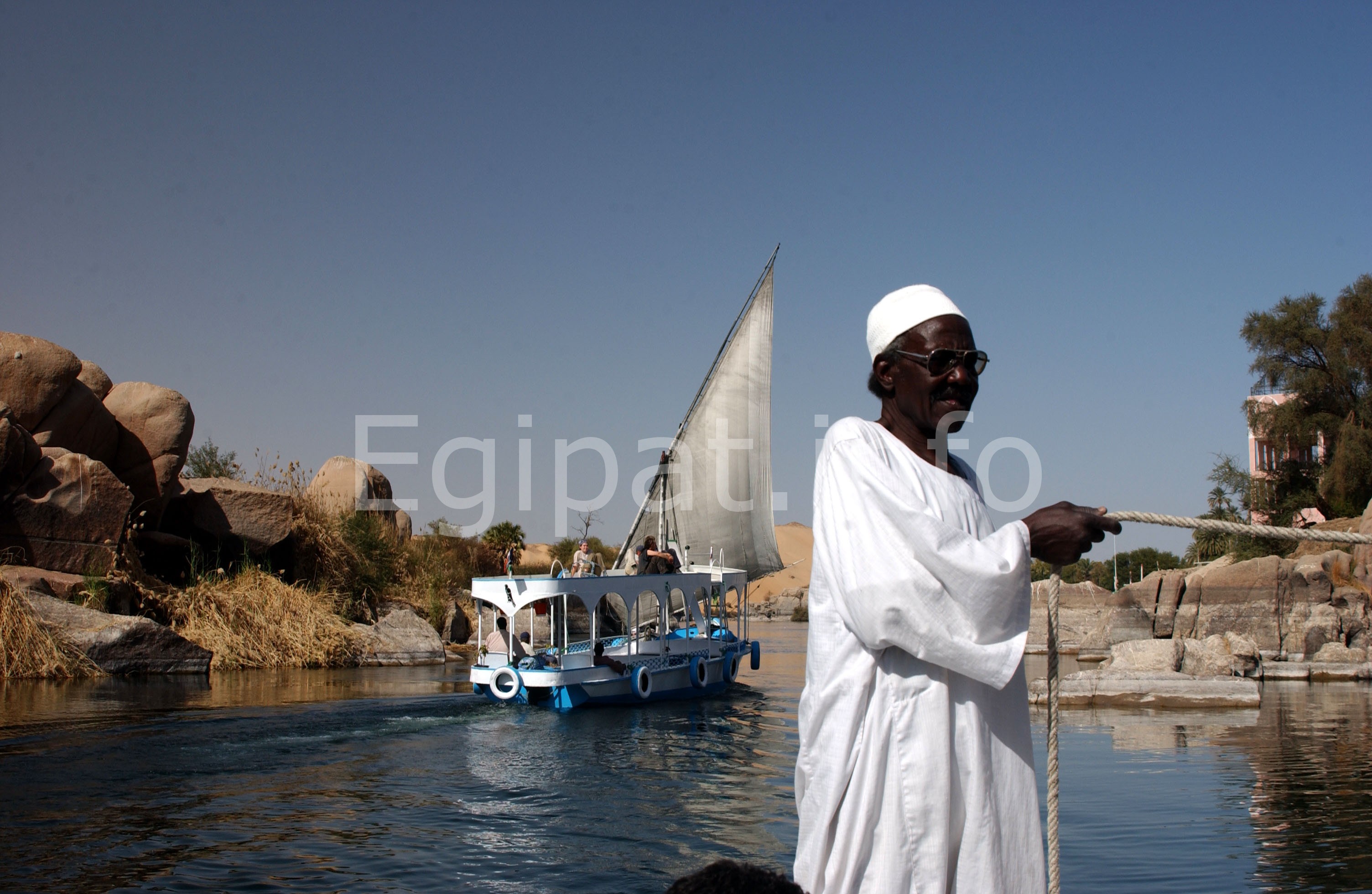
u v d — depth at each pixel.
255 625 24.09
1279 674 23.83
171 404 24.73
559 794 10.47
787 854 8.21
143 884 7.26
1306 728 15.09
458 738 14.12
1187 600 28.44
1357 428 38.09
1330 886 6.98
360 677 21.75
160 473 24.47
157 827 8.90
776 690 21.98
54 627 19.55
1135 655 20.42
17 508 20.62
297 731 14.09
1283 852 7.88
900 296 3.12
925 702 2.60
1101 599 33.78
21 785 10.53
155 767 11.51
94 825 8.93
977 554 2.51
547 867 7.80
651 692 19.52
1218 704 18.08
